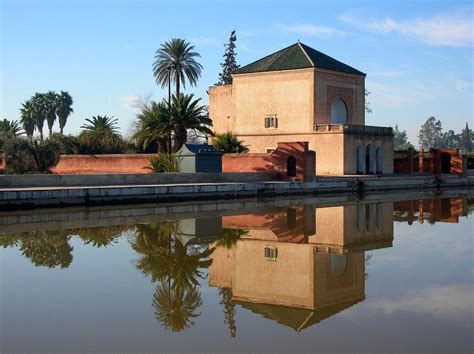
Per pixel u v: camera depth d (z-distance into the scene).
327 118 65.88
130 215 33.66
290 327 12.19
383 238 25.02
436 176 66.56
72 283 16.22
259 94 67.81
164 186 40.94
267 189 47.88
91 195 37.34
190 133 72.94
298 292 15.36
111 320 12.67
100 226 28.56
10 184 38.34
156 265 18.94
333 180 53.66
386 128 67.38
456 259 19.95
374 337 11.49
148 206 38.44
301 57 66.31
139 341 11.28
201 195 43.25
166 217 32.75
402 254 21.02
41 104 105.50
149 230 27.16
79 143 68.44
